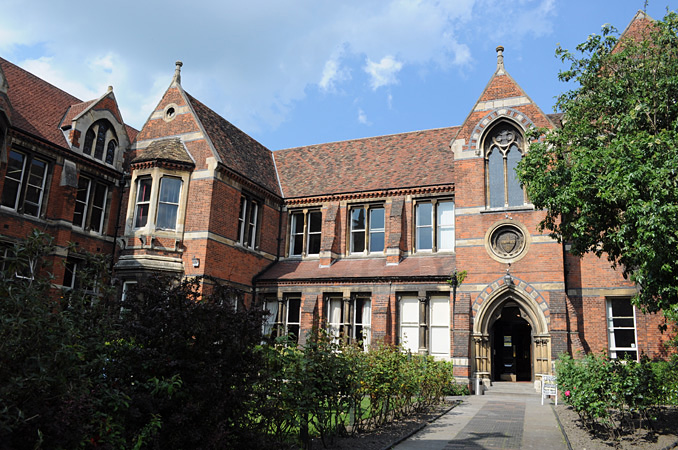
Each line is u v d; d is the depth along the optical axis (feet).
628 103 43.91
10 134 62.44
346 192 83.76
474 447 34.27
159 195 72.28
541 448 34.14
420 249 78.79
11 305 18.15
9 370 17.63
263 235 83.87
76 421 18.24
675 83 41.75
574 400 39.93
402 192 80.33
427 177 80.02
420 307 71.56
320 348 34.40
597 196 37.96
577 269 67.05
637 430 38.19
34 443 17.42
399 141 91.81
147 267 68.59
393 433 37.65
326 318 76.64
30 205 65.10
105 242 74.90
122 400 20.83
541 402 55.88
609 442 35.35
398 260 77.10
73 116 74.33
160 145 75.20
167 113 79.77
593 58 46.83
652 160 36.52
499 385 70.13
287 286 78.95
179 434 23.18
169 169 73.05
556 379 53.88
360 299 77.10
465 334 65.98
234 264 75.82
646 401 36.22
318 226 86.53
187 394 23.84
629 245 37.70
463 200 71.61
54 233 66.74
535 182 44.65
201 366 24.27
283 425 31.32
